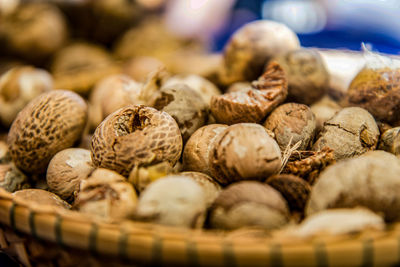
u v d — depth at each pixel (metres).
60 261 0.17
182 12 0.45
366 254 0.15
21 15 0.40
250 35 0.25
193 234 0.15
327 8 0.40
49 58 0.41
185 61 0.37
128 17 0.43
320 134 0.20
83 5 0.43
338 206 0.16
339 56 0.26
